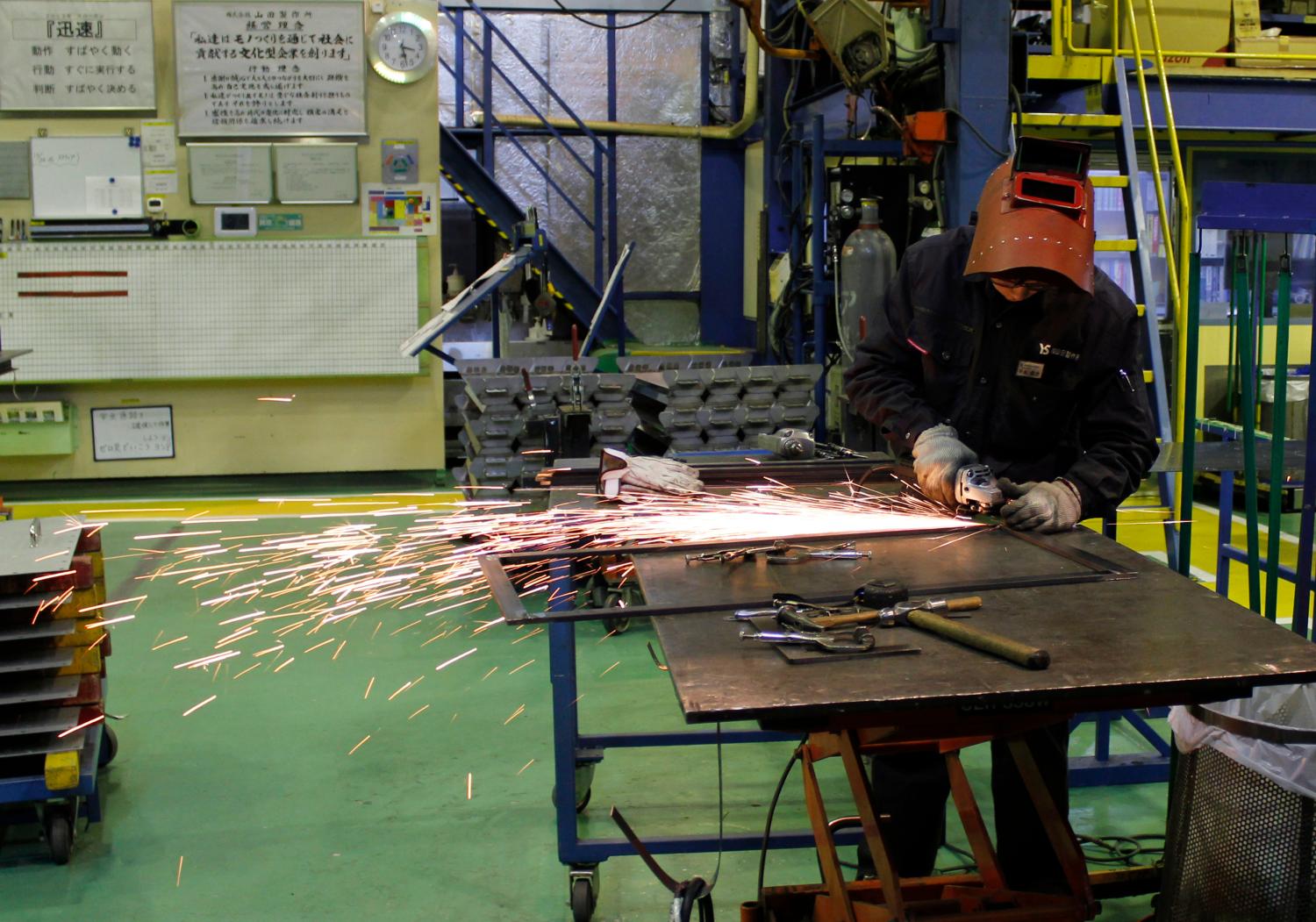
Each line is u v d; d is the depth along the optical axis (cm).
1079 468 253
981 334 259
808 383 550
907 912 210
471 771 342
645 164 938
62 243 691
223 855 295
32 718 295
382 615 488
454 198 893
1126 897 264
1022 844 245
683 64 934
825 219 665
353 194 700
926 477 251
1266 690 236
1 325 693
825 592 203
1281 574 274
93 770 292
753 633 179
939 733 180
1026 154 235
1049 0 618
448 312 504
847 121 686
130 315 698
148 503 704
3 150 682
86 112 684
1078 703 172
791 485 292
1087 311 251
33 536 306
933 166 584
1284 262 260
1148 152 718
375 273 708
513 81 917
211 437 726
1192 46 580
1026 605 194
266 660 435
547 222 934
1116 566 217
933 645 176
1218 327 714
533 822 312
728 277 957
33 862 292
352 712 386
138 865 290
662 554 232
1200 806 215
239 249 699
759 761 354
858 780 200
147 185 691
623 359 666
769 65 802
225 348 707
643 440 575
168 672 423
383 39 684
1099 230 723
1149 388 465
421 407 733
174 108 687
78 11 671
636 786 337
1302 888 196
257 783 334
